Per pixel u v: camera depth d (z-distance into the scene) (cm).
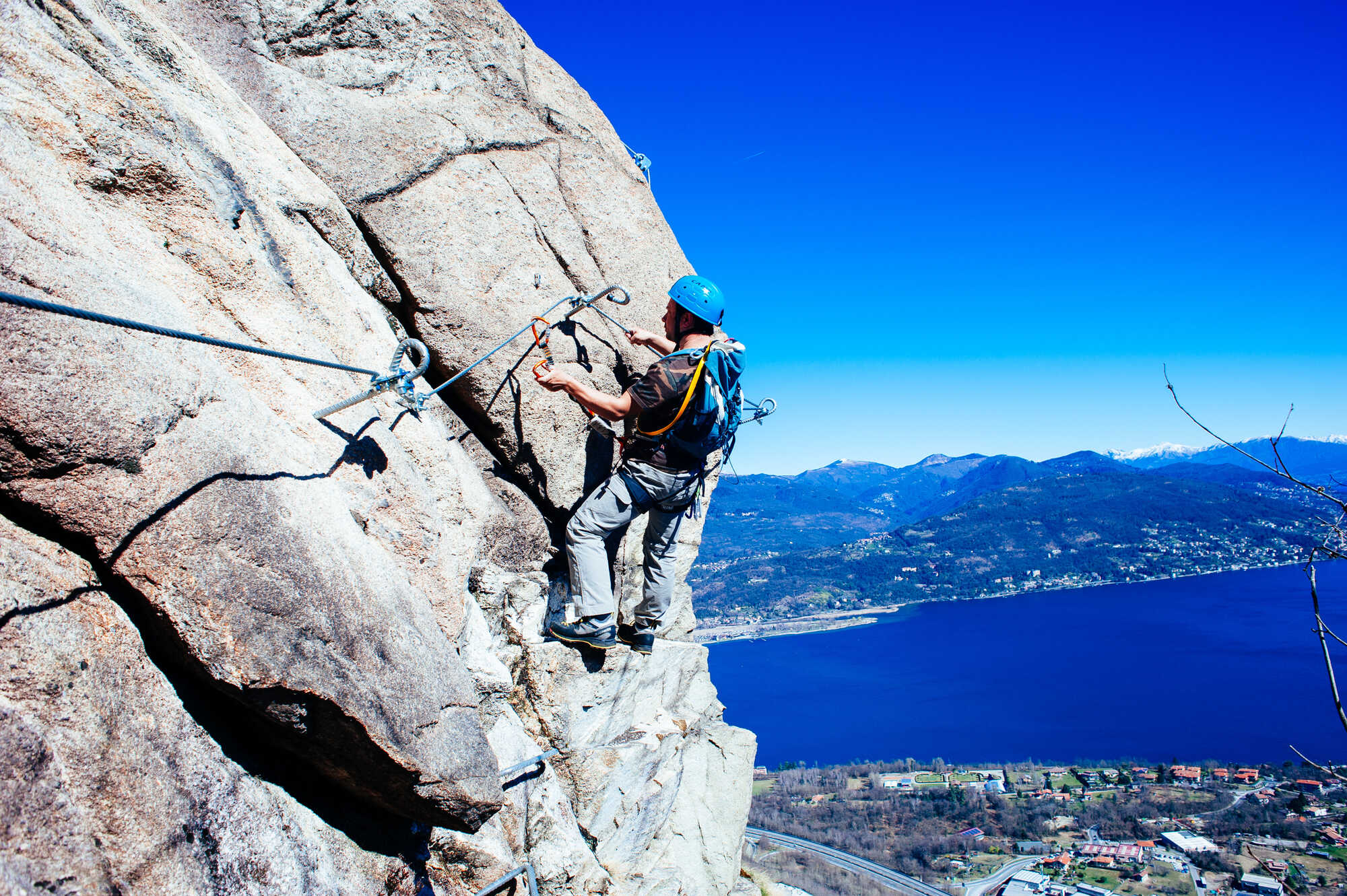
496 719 390
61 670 166
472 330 417
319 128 390
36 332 168
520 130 470
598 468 485
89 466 176
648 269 523
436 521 338
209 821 193
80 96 239
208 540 197
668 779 560
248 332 275
